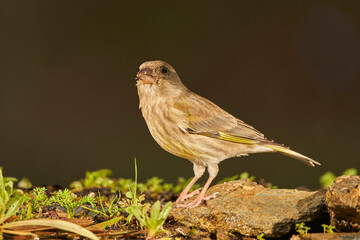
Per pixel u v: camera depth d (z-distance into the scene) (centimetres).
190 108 778
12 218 603
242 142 788
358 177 596
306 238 575
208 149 774
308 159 786
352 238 566
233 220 625
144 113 795
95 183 863
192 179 788
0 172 575
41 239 570
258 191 677
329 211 603
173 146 785
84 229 558
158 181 891
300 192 660
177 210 657
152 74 780
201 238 617
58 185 841
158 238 608
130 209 589
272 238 617
